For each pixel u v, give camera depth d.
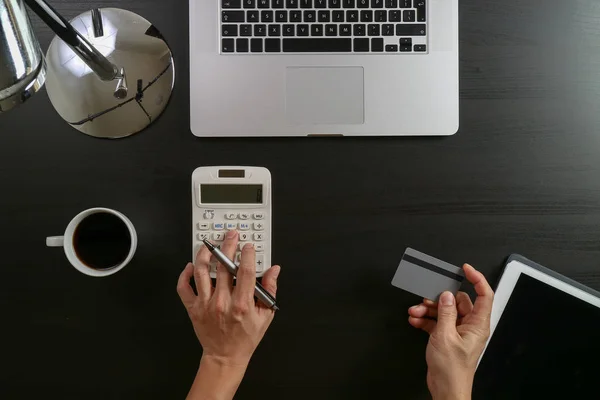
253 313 0.50
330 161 0.58
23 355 0.57
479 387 0.54
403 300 0.58
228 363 0.50
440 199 0.58
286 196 0.58
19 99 0.37
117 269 0.51
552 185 0.58
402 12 0.56
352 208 0.58
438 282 0.53
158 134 0.57
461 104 0.57
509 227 0.57
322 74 0.56
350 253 0.58
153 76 0.56
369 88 0.56
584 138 0.57
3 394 0.57
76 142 0.57
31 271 0.57
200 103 0.56
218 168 0.54
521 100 0.57
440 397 0.49
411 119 0.56
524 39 0.57
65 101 0.56
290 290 0.57
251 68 0.56
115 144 0.57
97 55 0.48
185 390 0.57
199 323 0.50
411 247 0.58
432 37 0.56
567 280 0.55
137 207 0.57
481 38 0.57
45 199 0.57
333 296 0.58
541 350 0.54
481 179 0.57
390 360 0.57
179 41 0.57
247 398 0.57
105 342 0.57
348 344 0.58
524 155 0.58
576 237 0.58
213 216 0.54
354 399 0.58
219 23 0.55
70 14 0.57
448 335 0.49
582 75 0.57
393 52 0.56
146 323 0.57
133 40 0.56
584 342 0.54
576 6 0.58
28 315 0.57
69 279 0.57
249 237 0.54
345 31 0.56
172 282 0.57
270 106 0.56
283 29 0.56
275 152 0.58
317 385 0.58
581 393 0.54
